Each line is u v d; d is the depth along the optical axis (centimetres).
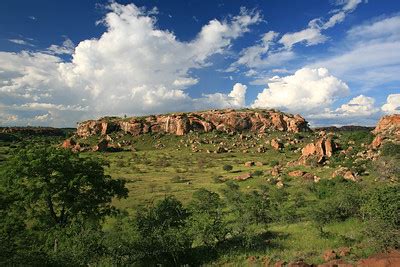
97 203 2798
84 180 2622
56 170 2606
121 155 16375
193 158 15600
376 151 9031
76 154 2869
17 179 2556
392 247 1942
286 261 1977
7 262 1708
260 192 6438
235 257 2267
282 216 3756
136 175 10981
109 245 2194
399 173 6003
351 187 5022
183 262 2330
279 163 12050
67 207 2652
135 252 2256
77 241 2134
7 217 2264
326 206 3102
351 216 3058
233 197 5578
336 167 8112
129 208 5762
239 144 18888
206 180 9656
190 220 2702
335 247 2212
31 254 1816
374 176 6419
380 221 2106
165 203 2716
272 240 2581
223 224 2667
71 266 1988
